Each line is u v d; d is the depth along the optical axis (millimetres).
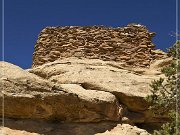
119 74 19109
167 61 20547
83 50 20531
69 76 18547
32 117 15891
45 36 21203
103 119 16906
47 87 15812
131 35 21000
